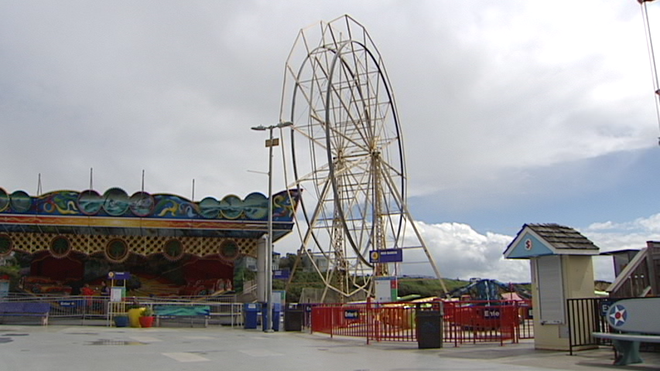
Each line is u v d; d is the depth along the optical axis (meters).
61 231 42.03
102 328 30.03
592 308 15.27
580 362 13.00
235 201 42.59
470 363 13.37
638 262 16.89
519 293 33.66
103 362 13.86
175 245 43.69
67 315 34.44
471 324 19.66
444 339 19.75
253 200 42.78
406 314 21.53
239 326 33.50
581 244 15.52
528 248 15.85
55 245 42.59
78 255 50.12
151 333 25.75
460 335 19.58
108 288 43.88
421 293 52.81
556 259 15.60
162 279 50.56
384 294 37.34
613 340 12.61
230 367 13.02
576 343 14.82
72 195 40.97
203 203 42.22
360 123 49.59
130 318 31.73
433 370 12.15
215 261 51.16
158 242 43.66
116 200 41.34
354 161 49.22
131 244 43.44
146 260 50.69
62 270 50.06
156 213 41.62
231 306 33.94
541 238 15.37
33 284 47.38
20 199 40.41
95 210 41.03
